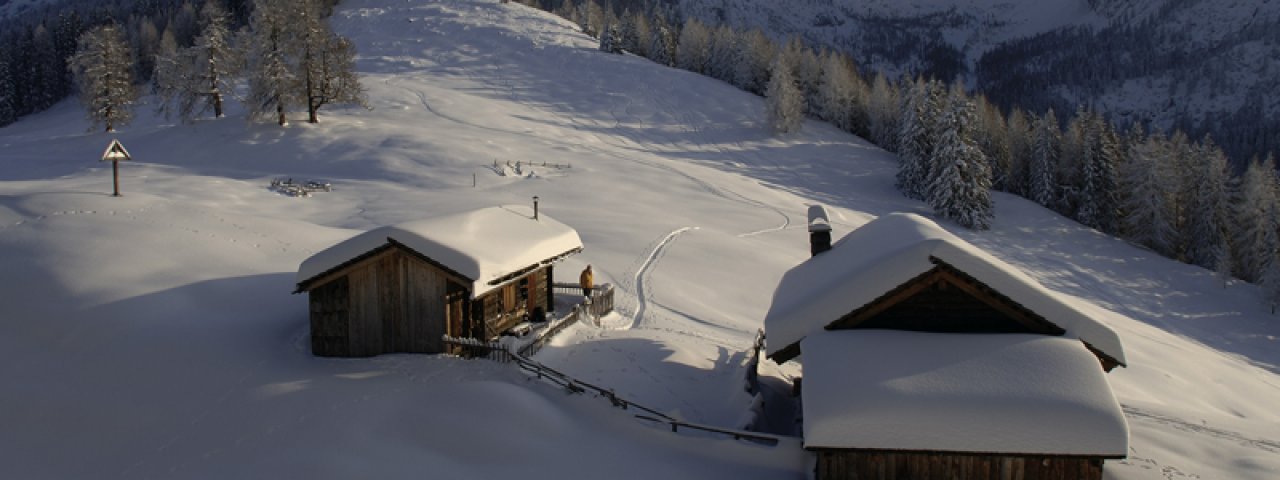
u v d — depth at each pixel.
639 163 66.81
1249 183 74.62
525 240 24.06
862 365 15.62
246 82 91.75
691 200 55.91
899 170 83.25
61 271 24.25
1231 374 32.81
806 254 44.25
